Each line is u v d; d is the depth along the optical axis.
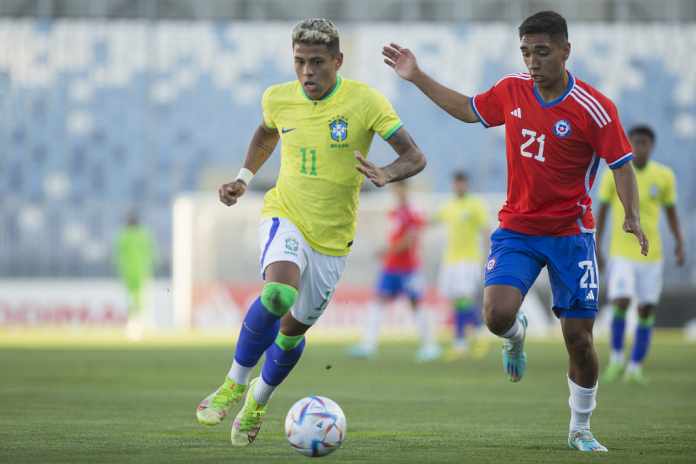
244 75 107.25
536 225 20.66
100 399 31.56
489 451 20.11
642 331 41.59
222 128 106.31
